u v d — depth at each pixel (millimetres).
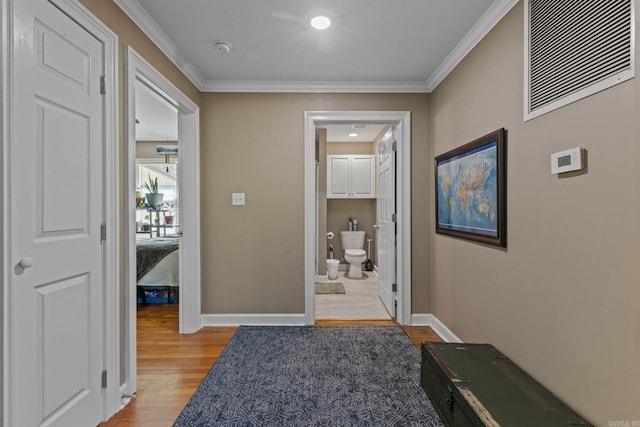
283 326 3004
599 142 1204
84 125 1486
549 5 1461
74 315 1435
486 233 2004
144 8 1892
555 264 1438
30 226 1216
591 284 1246
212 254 3043
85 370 1503
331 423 1634
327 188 5457
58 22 1328
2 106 1105
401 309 3078
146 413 1718
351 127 4727
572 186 1338
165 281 3494
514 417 1249
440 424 1623
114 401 1695
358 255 5043
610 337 1166
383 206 3732
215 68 2705
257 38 2242
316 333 2828
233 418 1675
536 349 1558
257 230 3043
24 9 1174
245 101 3025
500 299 1878
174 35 2197
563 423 1222
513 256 1752
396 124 3158
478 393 1415
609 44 1160
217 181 3031
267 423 1637
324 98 3035
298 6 1888
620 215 1122
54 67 1311
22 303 1188
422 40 2270
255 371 2154
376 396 1861
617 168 1132
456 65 2475
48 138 1287
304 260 3039
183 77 2600
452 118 2549
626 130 1097
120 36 1748
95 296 1567
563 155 1362
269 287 3053
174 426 1615
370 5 1882
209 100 3020
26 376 1202
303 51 2426
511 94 1770
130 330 1818
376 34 2189
